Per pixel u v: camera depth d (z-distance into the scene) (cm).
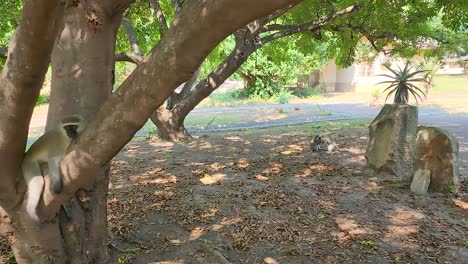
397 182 790
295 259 507
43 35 229
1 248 497
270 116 1936
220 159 1012
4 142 289
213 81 1224
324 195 734
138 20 1364
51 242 375
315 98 2666
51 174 312
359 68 3028
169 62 223
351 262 500
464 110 1997
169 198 710
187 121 1798
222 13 198
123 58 1173
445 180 752
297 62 2536
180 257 508
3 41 1320
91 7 378
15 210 343
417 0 1165
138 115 249
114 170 915
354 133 1391
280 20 1480
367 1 1116
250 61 2469
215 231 579
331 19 1145
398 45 1455
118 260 493
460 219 633
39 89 269
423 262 502
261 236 566
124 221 609
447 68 4066
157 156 1053
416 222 620
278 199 705
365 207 679
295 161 984
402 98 873
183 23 214
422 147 773
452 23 1155
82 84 395
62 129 345
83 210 420
